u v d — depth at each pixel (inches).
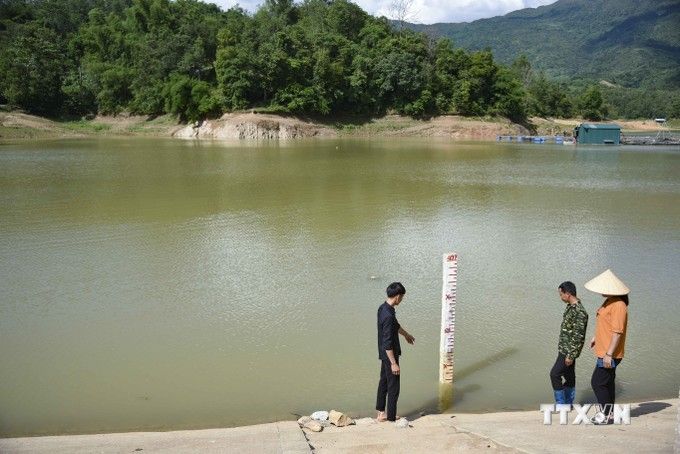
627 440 245.6
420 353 410.6
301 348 415.2
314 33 3700.8
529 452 231.3
